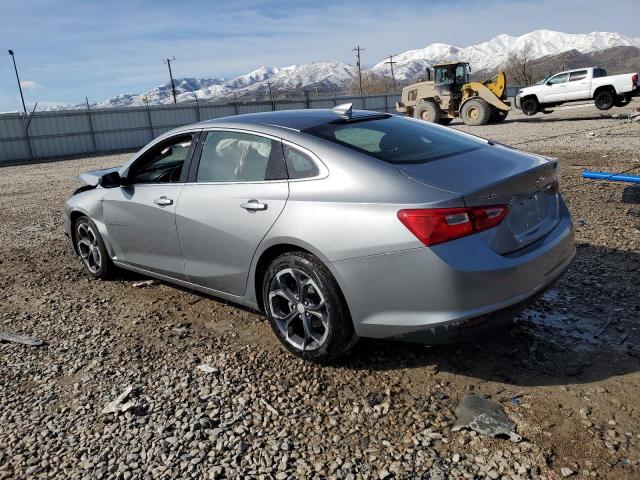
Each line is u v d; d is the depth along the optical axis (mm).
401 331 2928
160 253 4352
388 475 2398
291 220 3230
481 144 3648
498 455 2471
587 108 30766
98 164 23125
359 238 2941
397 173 3008
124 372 3508
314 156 3291
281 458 2572
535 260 2945
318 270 3133
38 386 3426
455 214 2734
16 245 7379
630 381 2955
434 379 3131
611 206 6586
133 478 2510
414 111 24812
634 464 2357
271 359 3521
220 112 39406
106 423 2961
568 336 3486
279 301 3496
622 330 3508
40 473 2600
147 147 4520
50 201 11750
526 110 25906
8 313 4730
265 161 3543
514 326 3660
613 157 10516
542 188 3186
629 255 4820
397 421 2781
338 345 3201
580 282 4309
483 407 2801
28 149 31766
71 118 33094
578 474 2320
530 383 3012
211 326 4121
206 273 3959
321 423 2816
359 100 46875
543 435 2576
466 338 2846
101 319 4426
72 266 6043
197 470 2531
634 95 23812
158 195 4227
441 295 2764
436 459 2479
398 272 2850
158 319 4332
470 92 23156
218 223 3701
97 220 5008
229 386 3232
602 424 2623
